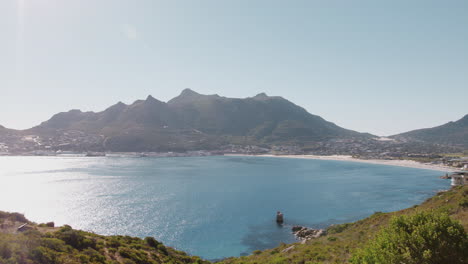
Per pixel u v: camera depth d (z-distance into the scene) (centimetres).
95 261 2664
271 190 14712
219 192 14012
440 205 4325
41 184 15588
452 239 1591
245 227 8462
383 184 16500
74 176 18988
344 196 12900
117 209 10331
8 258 2062
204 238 7538
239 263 4256
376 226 4459
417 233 1644
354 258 2042
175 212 10025
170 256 4194
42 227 3841
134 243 4134
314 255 3388
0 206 10644
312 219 9212
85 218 9175
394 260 1622
